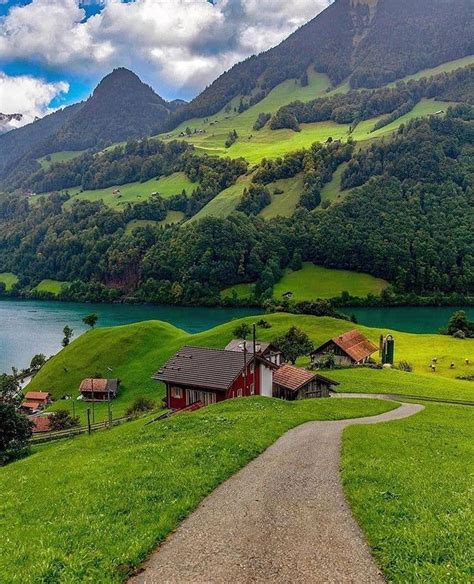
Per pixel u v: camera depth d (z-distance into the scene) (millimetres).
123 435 36500
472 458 28922
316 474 23234
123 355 124062
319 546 14891
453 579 12203
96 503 18375
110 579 12883
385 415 50438
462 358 112312
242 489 20688
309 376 70312
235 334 122625
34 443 70688
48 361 133375
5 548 15031
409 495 19312
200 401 59906
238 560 14031
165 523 16328
